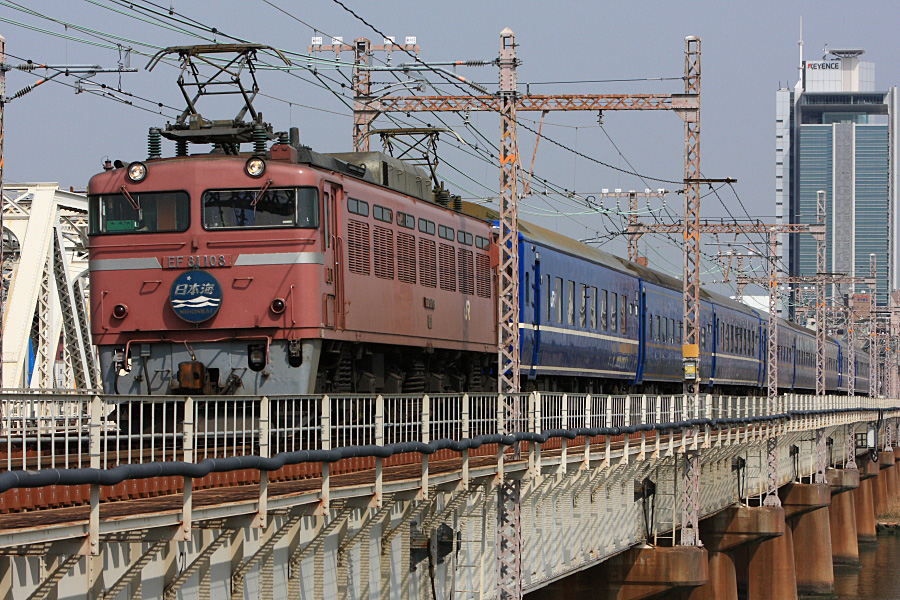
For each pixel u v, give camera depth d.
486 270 69.62
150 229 48.12
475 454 54.62
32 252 82.62
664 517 89.81
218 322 47.31
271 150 48.88
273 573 33.50
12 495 27.02
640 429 70.69
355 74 81.38
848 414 169.75
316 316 47.12
